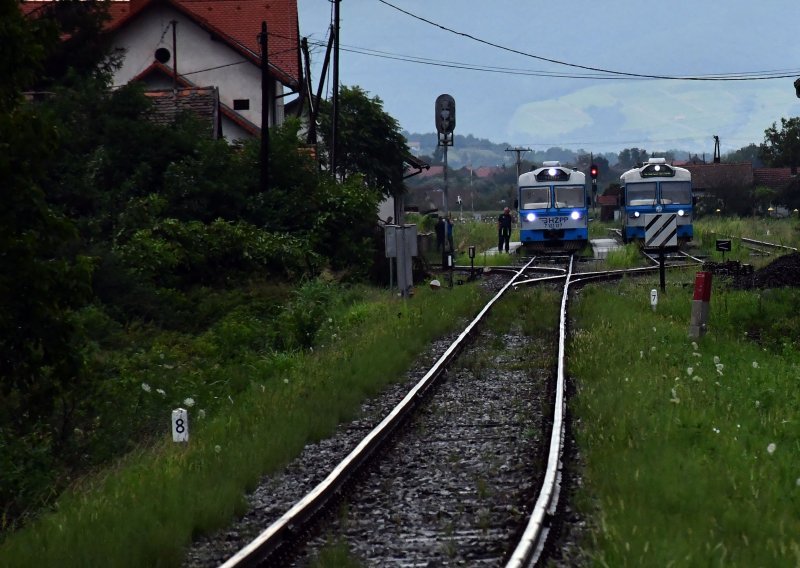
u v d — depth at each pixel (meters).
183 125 118.75
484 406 47.47
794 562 23.05
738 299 85.38
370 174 190.25
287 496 33.28
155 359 64.94
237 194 116.00
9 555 27.53
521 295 96.00
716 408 41.69
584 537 25.95
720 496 28.45
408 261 94.94
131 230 97.50
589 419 40.44
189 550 27.77
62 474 44.19
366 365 57.56
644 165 172.88
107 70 144.00
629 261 140.25
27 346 48.88
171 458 38.03
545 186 166.75
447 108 138.75
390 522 29.48
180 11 197.62
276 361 64.19
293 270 109.38
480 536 27.38
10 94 47.81
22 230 49.12
